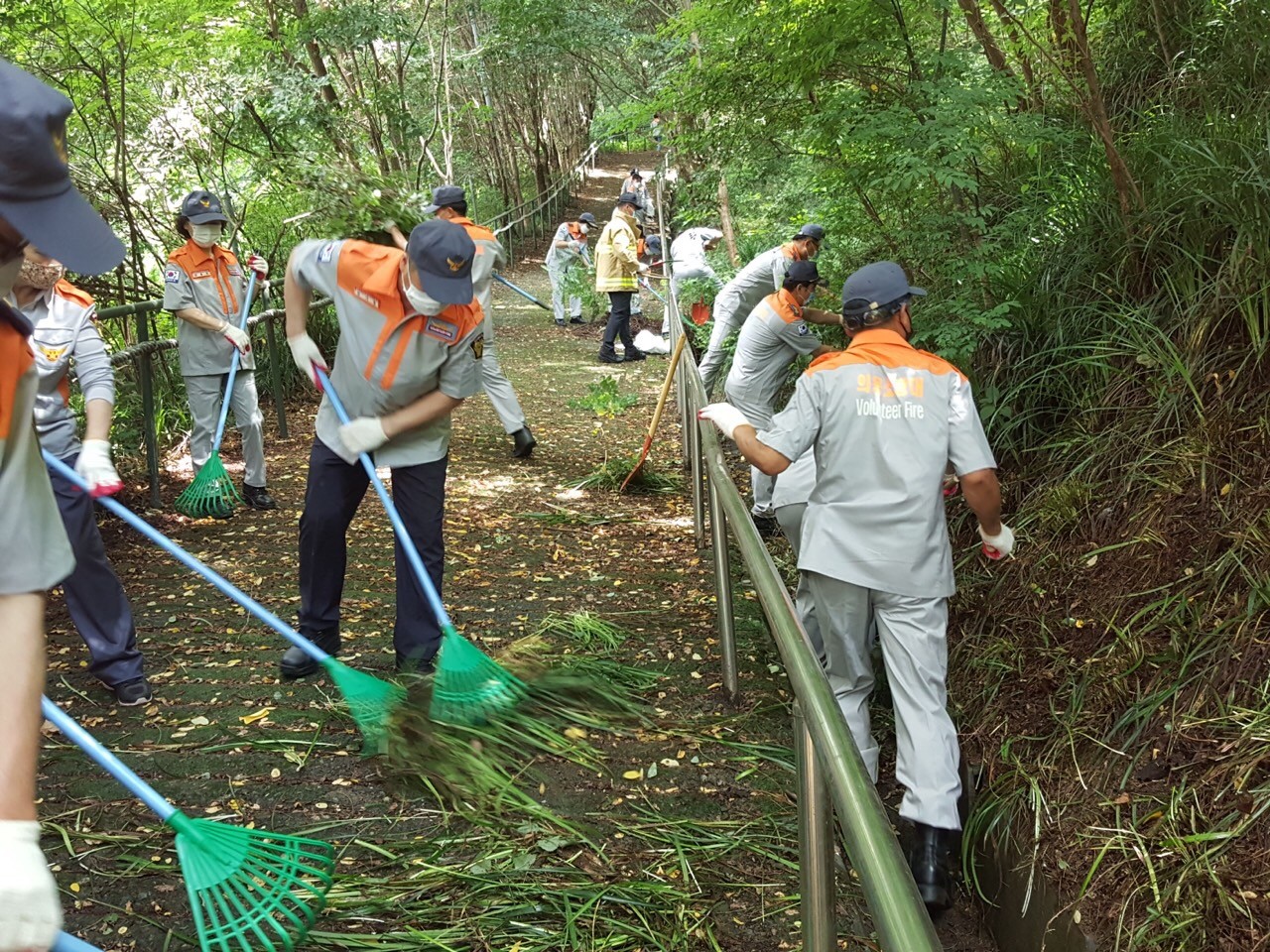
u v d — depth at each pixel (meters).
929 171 4.57
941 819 3.22
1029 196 5.08
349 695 3.39
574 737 3.64
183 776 3.38
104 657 3.84
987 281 4.90
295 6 11.22
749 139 6.39
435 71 15.83
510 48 16.09
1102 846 2.90
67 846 2.96
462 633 4.56
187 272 6.21
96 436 3.64
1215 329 3.82
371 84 12.41
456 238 3.52
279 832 3.07
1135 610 3.51
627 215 12.12
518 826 3.14
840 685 3.58
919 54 5.39
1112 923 2.74
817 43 5.37
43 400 3.84
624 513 6.56
